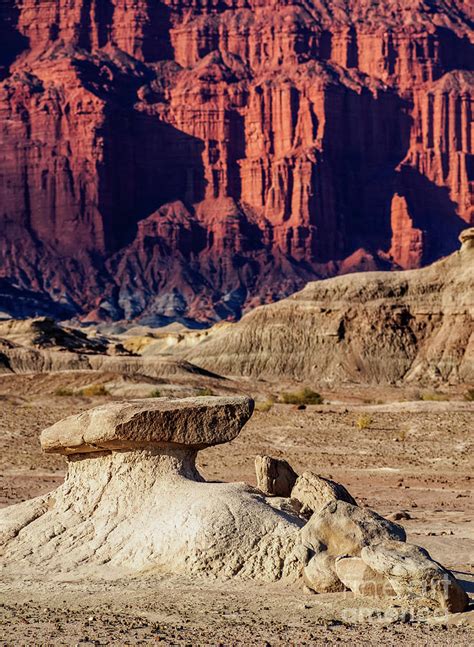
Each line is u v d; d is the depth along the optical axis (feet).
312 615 66.13
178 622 65.26
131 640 60.64
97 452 85.40
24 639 61.67
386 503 129.59
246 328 559.38
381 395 390.21
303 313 555.28
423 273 558.56
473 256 554.46
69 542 82.43
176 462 83.76
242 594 72.18
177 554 78.07
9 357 450.71
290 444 193.88
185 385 354.74
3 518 86.48
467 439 194.08
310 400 324.19
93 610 69.00
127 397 312.91
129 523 81.66
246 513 78.79
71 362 450.71
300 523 79.15
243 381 423.64
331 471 164.96
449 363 509.76
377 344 533.55
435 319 537.24
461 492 140.87
